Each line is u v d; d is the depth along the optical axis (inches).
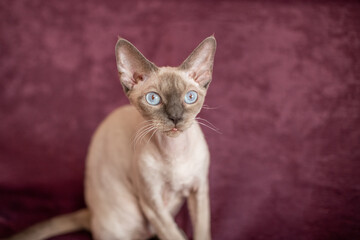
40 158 25.8
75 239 20.5
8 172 25.2
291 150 23.0
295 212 20.9
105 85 27.3
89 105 27.0
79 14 28.5
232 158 23.5
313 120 23.4
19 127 26.7
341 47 24.8
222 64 25.8
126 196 19.7
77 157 25.7
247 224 20.7
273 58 25.4
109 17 28.5
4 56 27.7
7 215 23.0
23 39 27.9
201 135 18.3
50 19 28.3
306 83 24.4
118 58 16.5
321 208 20.9
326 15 25.9
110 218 19.8
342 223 20.1
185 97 16.2
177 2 28.5
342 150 22.3
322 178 21.8
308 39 25.4
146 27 28.1
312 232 20.0
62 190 24.6
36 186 24.7
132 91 16.9
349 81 23.8
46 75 27.6
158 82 16.2
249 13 27.1
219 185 22.6
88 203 21.5
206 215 18.7
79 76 27.5
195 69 16.8
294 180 22.1
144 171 17.5
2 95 27.3
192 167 17.6
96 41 28.0
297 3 26.9
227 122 24.5
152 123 16.3
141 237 20.7
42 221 21.5
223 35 26.6
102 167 20.2
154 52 27.4
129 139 19.2
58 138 26.3
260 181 22.4
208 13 27.7
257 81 25.1
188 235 20.8
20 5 28.3
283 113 24.0
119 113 20.6
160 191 18.0
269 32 26.1
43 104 27.1
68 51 27.9
